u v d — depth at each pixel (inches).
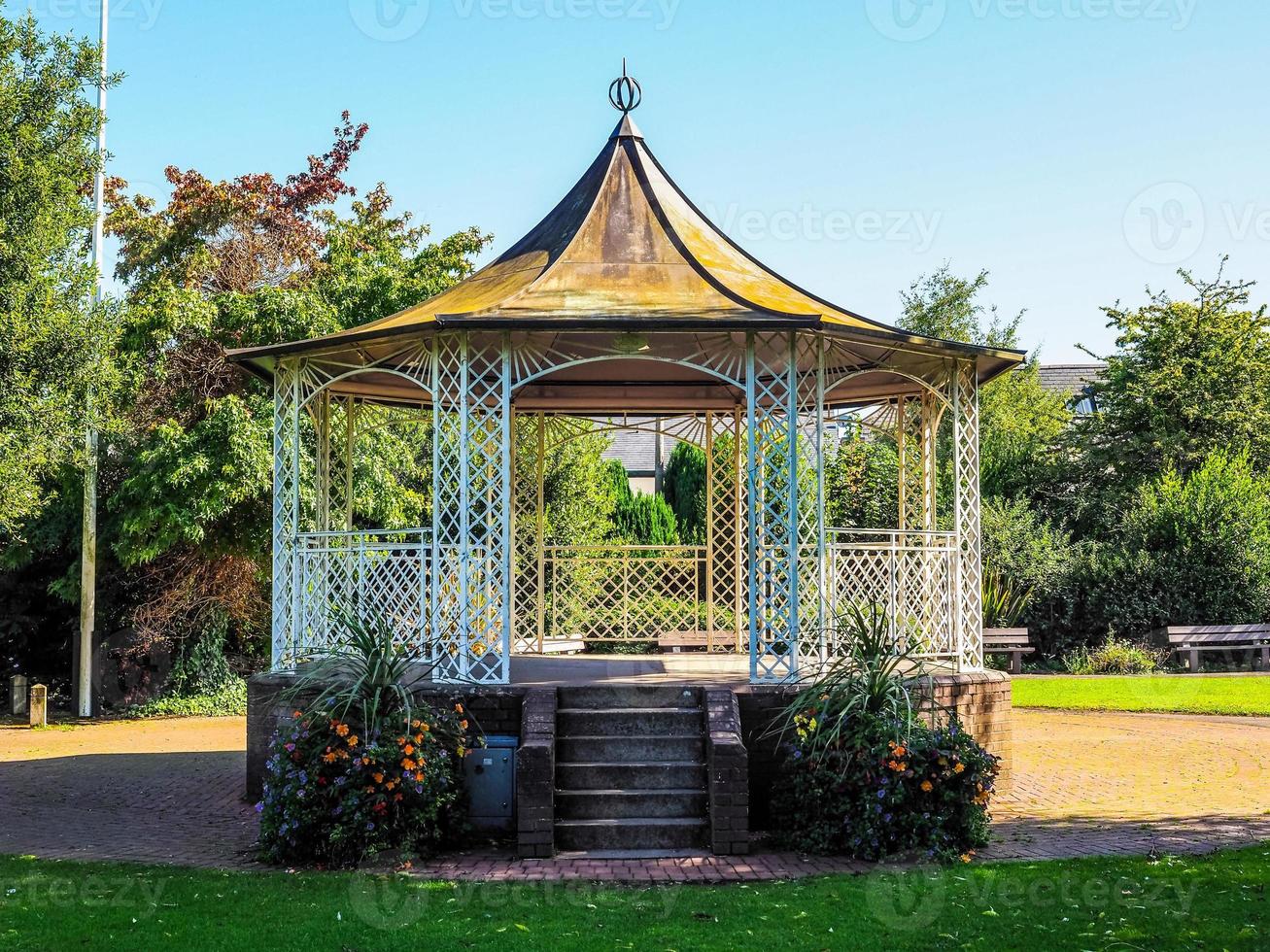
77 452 715.4
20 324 641.0
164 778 491.8
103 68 711.1
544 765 344.2
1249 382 1064.2
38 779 491.2
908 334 427.5
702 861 335.9
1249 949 239.3
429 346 429.4
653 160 503.8
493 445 415.8
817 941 250.1
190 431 755.4
